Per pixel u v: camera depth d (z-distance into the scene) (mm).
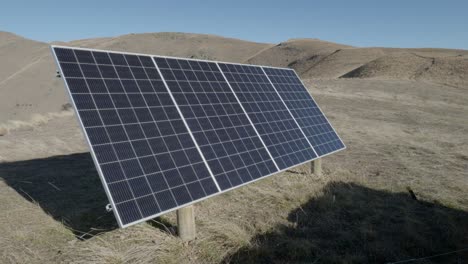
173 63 8922
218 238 6789
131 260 5906
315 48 129875
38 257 6062
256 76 12203
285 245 6828
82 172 11328
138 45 151125
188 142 7285
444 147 16625
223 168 7527
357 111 27312
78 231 7098
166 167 6438
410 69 61469
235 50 152125
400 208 8797
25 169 11500
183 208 6559
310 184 10367
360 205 8930
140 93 7219
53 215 7883
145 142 6469
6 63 104875
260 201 9070
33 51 118188
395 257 6539
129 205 5484
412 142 17375
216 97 9352
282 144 10086
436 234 7484
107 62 7105
